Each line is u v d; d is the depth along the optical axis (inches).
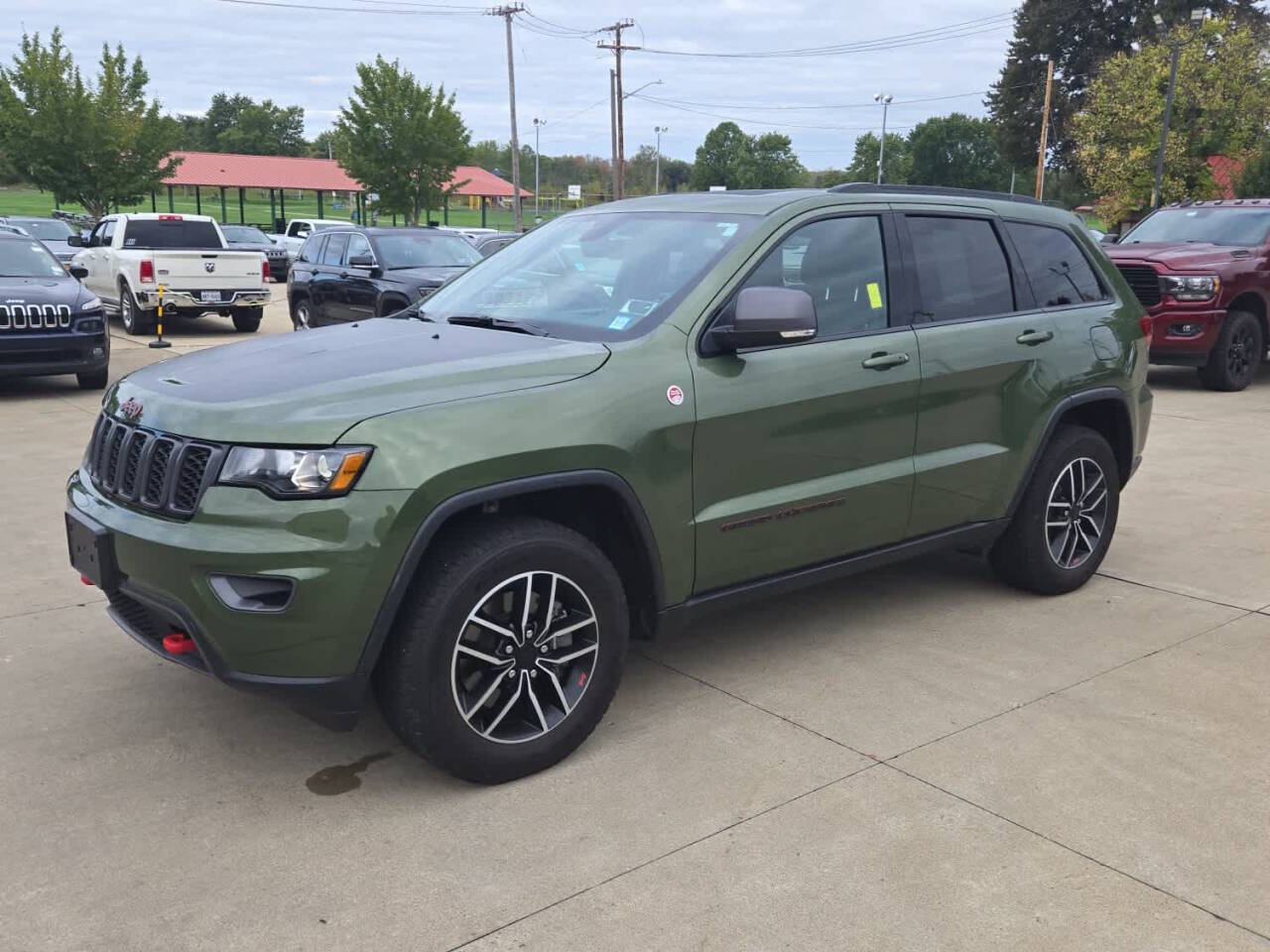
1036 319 189.0
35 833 120.5
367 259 518.3
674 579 144.2
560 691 133.7
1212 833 121.8
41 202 2940.5
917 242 174.9
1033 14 2561.5
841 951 101.8
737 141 4990.2
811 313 139.4
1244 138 1706.4
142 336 647.1
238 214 2984.7
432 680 122.3
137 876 112.8
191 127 5236.2
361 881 112.2
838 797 128.9
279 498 115.5
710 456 144.2
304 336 157.2
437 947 102.1
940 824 123.2
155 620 128.6
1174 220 505.7
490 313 161.8
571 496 139.2
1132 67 1760.6
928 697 157.2
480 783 130.8
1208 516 260.5
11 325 402.3
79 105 1266.0
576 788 131.1
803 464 155.4
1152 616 191.9
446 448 121.0
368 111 1576.0
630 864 115.3
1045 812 125.8
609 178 4992.6
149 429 127.2
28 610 189.8
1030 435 187.5
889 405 164.6
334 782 132.4
